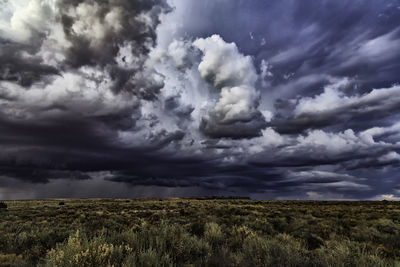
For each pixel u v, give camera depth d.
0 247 8.68
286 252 6.05
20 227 13.35
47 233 9.73
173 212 28.27
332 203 56.28
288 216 20.92
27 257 7.14
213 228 9.35
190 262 5.89
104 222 14.76
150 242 6.02
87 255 4.55
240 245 7.98
